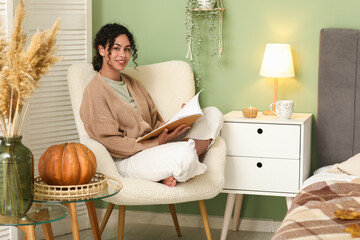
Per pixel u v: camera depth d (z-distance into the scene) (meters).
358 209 2.14
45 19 3.14
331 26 3.20
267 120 2.96
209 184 2.70
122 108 2.88
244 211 3.44
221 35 3.35
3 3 2.83
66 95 3.27
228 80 3.38
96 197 2.11
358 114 3.11
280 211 3.39
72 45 3.29
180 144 2.58
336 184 2.51
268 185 3.00
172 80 3.21
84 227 3.44
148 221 3.58
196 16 3.39
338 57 3.11
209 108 3.01
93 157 2.25
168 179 2.61
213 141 2.87
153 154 2.61
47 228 2.30
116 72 3.00
